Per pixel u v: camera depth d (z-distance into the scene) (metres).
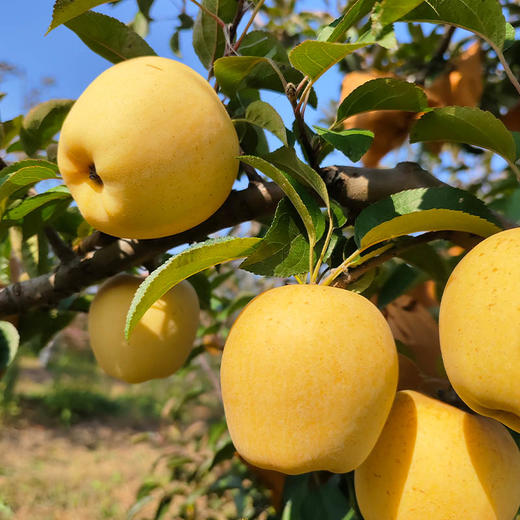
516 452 0.31
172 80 0.31
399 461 0.29
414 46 0.77
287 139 0.35
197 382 1.98
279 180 0.31
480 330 0.25
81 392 3.86
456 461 0.29
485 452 0.29
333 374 0.25
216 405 1.80
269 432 0.26
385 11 0.30
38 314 0.59
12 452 2.78
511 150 0.36
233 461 0.90
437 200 0.34
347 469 0.27
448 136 0.38
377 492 0.30
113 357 0.44
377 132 0.55
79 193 0.33
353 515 0.46
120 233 0.33
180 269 0.29
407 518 0.28
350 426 0.26
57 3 0.33
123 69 0.31
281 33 0.96
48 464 2.64
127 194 0.30
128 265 0.43
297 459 0.26
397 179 0.37
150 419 3.63
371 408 0.26
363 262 0.35
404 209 0.34
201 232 0.39
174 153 0.30
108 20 0.40
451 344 0.26
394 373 0.27
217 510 1.06
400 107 0.38
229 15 0.43
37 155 0.49
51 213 0.44
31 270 0.54
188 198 0.31
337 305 0.27
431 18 0.35
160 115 0.30
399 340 0.48
